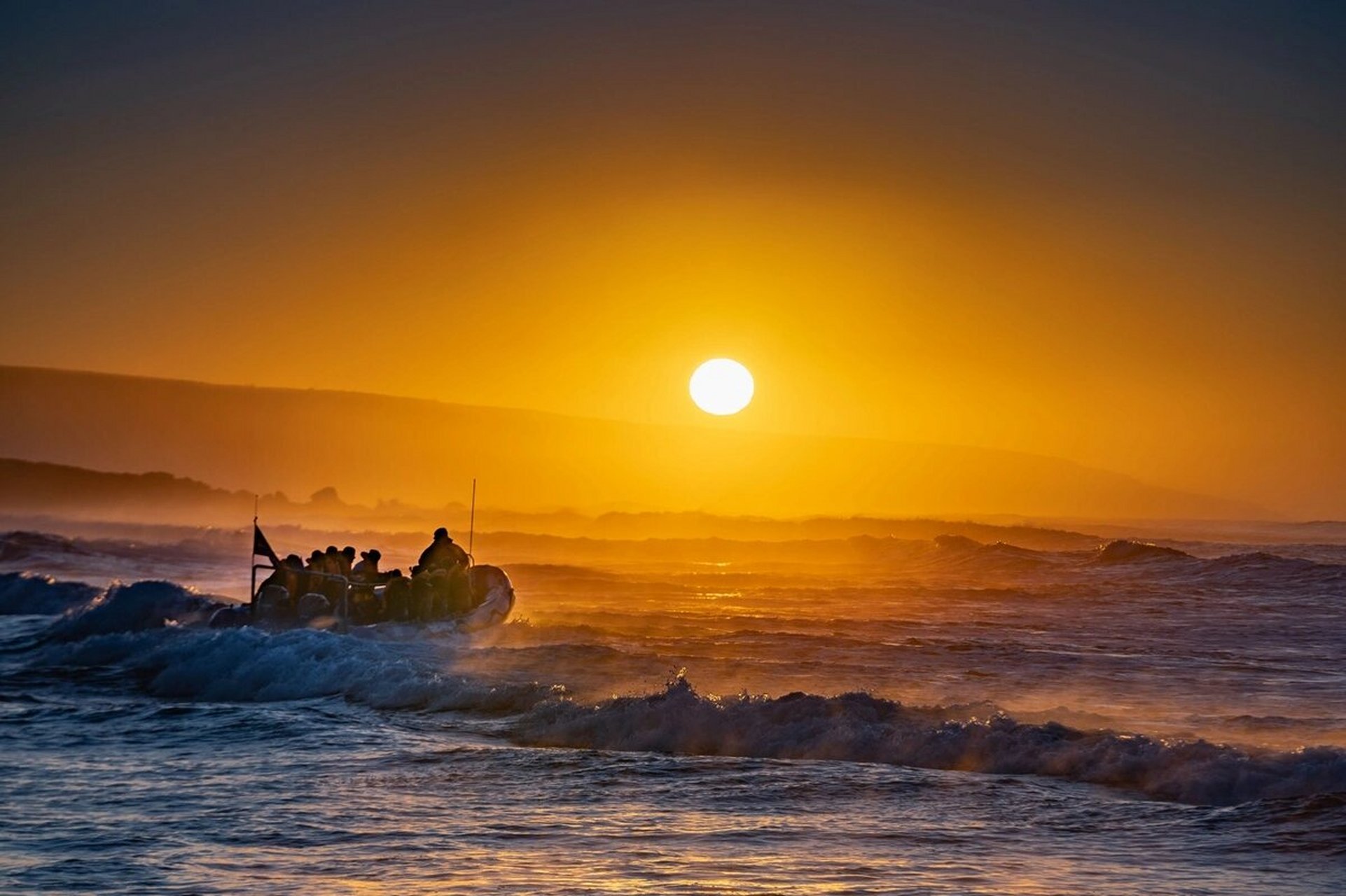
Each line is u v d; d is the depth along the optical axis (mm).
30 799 37281
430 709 53188
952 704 51000
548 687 53938
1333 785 34750
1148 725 46781
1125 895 26250
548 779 39000
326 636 66875
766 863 29234
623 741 44906
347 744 45844
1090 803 35156
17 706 57000
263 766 41969
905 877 27891
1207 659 68562
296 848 31078
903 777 38625
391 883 27812
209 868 29312
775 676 59562
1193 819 32875
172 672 63531
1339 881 27016
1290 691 57031
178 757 44312
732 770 39938
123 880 28359
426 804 35938
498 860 29688
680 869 28766
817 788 37344
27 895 27344
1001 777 38688
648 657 64500
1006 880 27594
